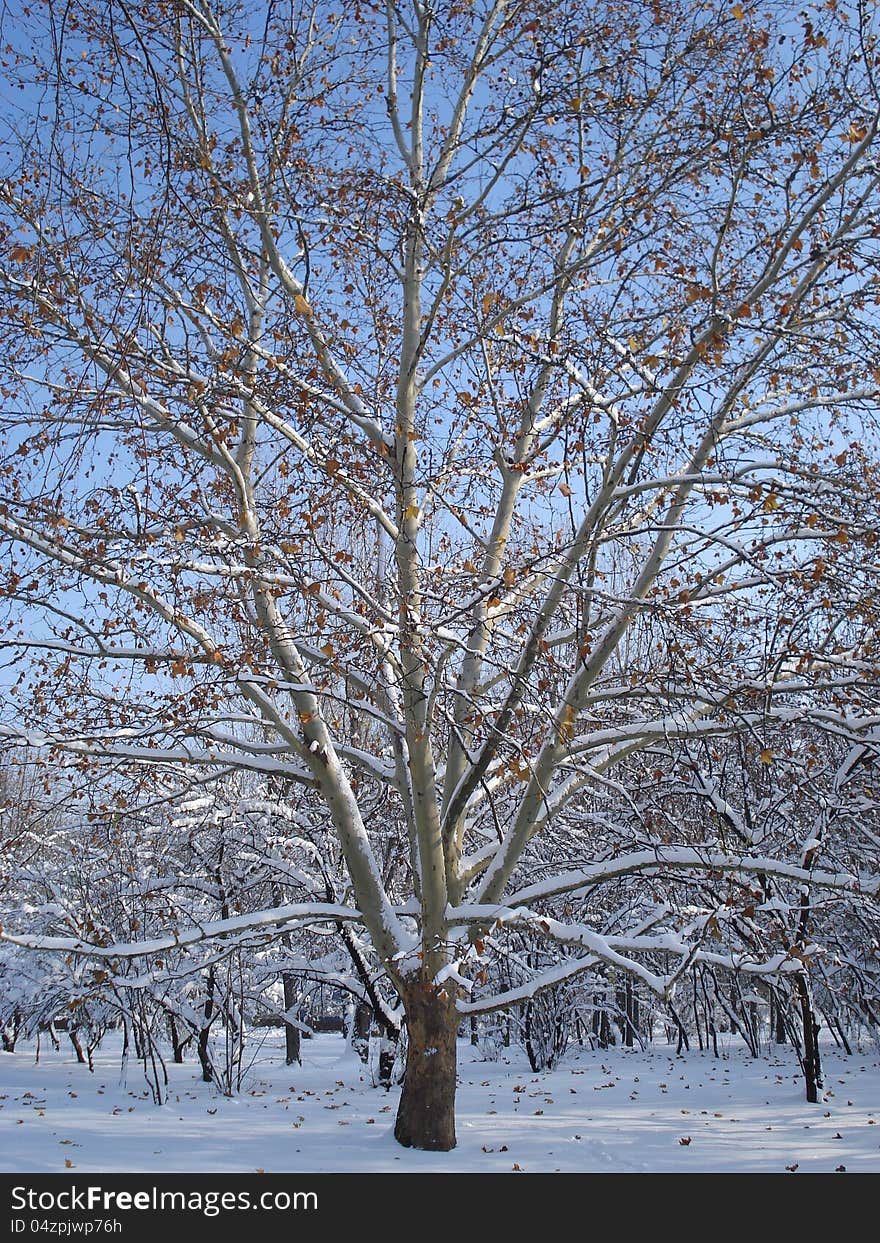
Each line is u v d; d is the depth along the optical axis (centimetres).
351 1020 2281
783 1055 2483
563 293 1009
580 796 1520
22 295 892
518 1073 2053
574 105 844
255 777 1831
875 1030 2277
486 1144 1089
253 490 1034
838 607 921
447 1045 1024
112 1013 1786
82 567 882
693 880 987
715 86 925
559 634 1066
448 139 1024
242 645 968
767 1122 1322
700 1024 2595
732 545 828
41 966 1611
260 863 1483
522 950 1856
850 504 905
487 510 1152
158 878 1581
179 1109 1421
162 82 804
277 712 994
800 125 855
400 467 948
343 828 1036
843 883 895
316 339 948
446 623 853
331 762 1020
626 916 1703
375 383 1073
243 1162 945
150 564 862
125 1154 994
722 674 934
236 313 982
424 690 948
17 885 1752
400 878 1692
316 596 916
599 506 885
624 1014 2570
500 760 1069
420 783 969
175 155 884
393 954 1019
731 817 1075
